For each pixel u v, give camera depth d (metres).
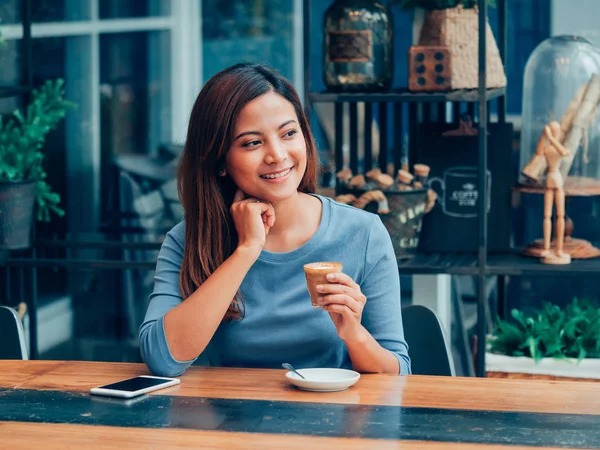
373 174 2.79
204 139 1.81
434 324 1.97
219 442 1.33
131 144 3.61
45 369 1.76
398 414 1.44
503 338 2.78
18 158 3.04
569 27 3.41
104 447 1.31
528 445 1.30
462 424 1.39
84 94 3.60
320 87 3.68
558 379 2.65
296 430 1.37
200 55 3.67
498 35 3.07
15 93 3.16
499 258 2.84
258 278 1.85
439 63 2.72
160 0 3.59
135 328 3.67
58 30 3.57
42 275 3.62
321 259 1.87
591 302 3.05
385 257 1.89
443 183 2.87
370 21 2.75
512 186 2.86
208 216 1.84
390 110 3.54
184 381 1.65
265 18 3.68
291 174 1.80
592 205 3.33
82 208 3.62
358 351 1.70
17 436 1.37
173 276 1.88
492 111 3.37
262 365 1.87
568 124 2.74
